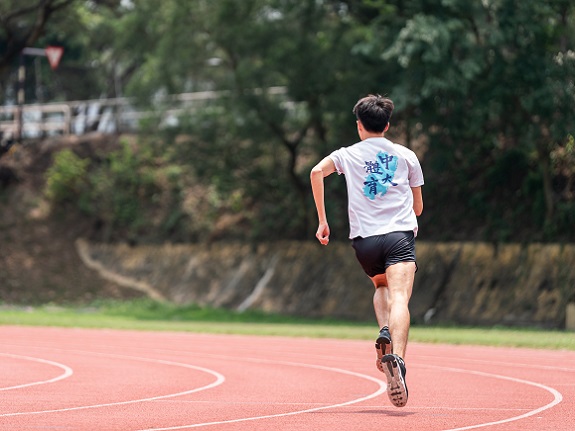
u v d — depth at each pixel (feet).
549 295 162.91
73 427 35.81
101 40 283.59
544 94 157.79
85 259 235.40
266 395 51.01
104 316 191.21
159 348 98.07
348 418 39.17
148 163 244.63
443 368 72.64
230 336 123.75
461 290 175.63
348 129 193.57
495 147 194.29
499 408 43.86
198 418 39.40
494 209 184.65
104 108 262.06
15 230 238.07
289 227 214.28
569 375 65.67
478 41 164.45
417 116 173.27
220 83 194.80
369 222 40.14
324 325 166.20
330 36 191.72
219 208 230.27
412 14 163.02
